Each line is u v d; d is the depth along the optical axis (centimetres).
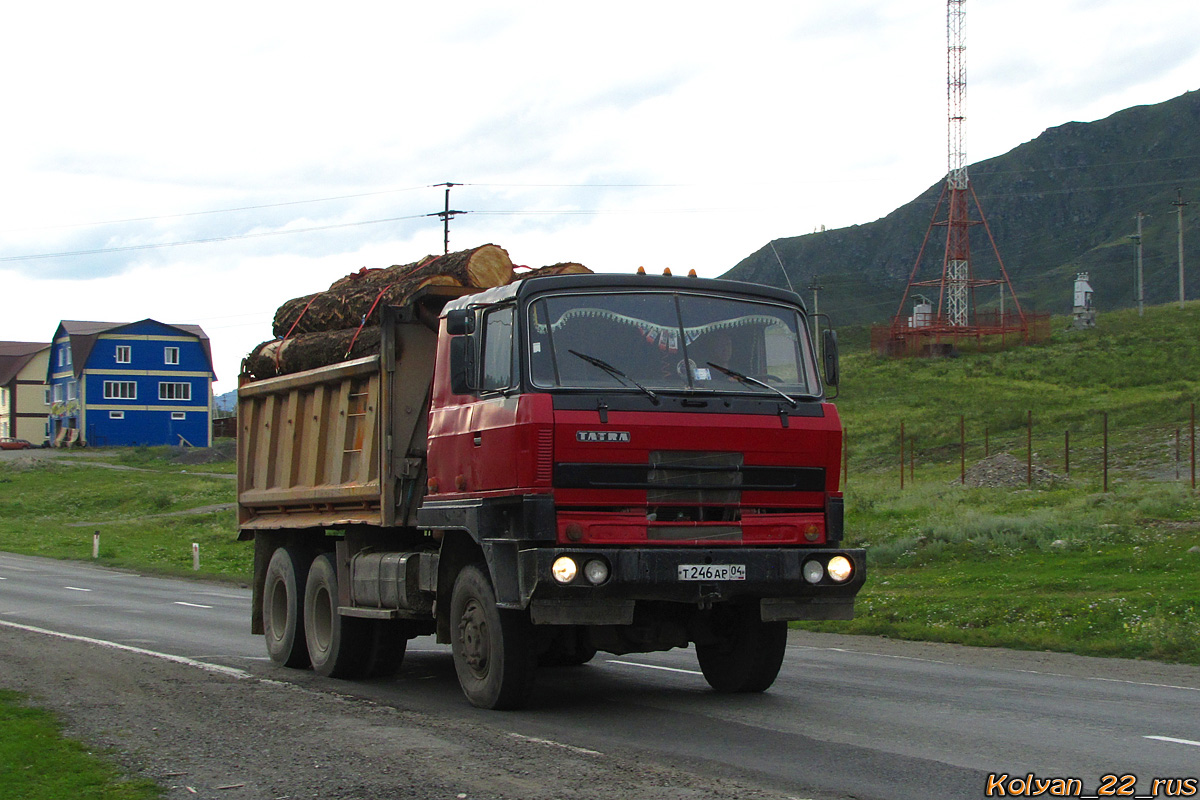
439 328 1087
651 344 950
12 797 691
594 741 841
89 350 9012
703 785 702
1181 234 9656
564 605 884
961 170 9438
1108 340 7938
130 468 7494
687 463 925
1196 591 1777
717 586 910
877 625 1780
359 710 988
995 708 999
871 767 752
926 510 3122
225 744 841
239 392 1498
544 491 892
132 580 3103
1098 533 2408
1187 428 4222
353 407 1223
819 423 974
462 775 732
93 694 1081
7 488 6606
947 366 7862
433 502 1062
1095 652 1472
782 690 1112
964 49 9444
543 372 916
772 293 1008
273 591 1380
